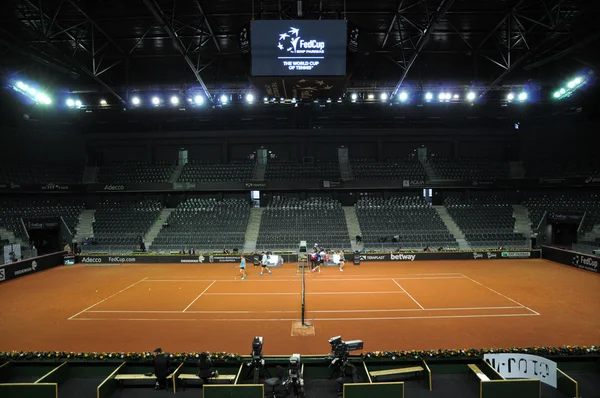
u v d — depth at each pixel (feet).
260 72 51.26
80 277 92.68
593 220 118.11
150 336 51.26
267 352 45.29
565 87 97.96
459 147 152.97
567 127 140.77
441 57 103.19
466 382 38.75
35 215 126.62
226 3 73.46
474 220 131.34
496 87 97.55
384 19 81.00
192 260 113.09
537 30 84.02
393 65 107.04
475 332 51.37
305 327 54.13
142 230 128.98
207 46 94.53
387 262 111.34
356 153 152.25
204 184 133.28
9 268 89.66
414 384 38.68
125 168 147.13
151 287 80.89
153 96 105.40
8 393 33.40
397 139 152.46
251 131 149.38
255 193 146.61
